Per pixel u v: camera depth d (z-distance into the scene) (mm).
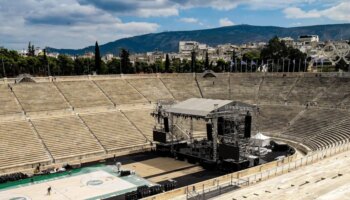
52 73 131000
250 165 53500
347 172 40125
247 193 35156
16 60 125125
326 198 32125
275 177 40938
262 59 136375
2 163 53750
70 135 64250
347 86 80688
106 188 45125
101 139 65625
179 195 40312
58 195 42781
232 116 56594
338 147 54812
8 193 43656
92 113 72938
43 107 70375
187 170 53438
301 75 92375
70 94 77812
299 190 34781
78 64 138750
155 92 89312
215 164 53750
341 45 111438
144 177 49875
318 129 69688
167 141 65000
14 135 60062
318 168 43000
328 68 132125
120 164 53438
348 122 66562
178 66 158250
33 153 57406
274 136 73938
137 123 74000
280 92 89062
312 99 81812
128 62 132625
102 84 85812
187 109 60031
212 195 37938
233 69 147875
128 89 87125
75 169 53906
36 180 48688
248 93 92062
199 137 73562
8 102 68500
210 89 95375
